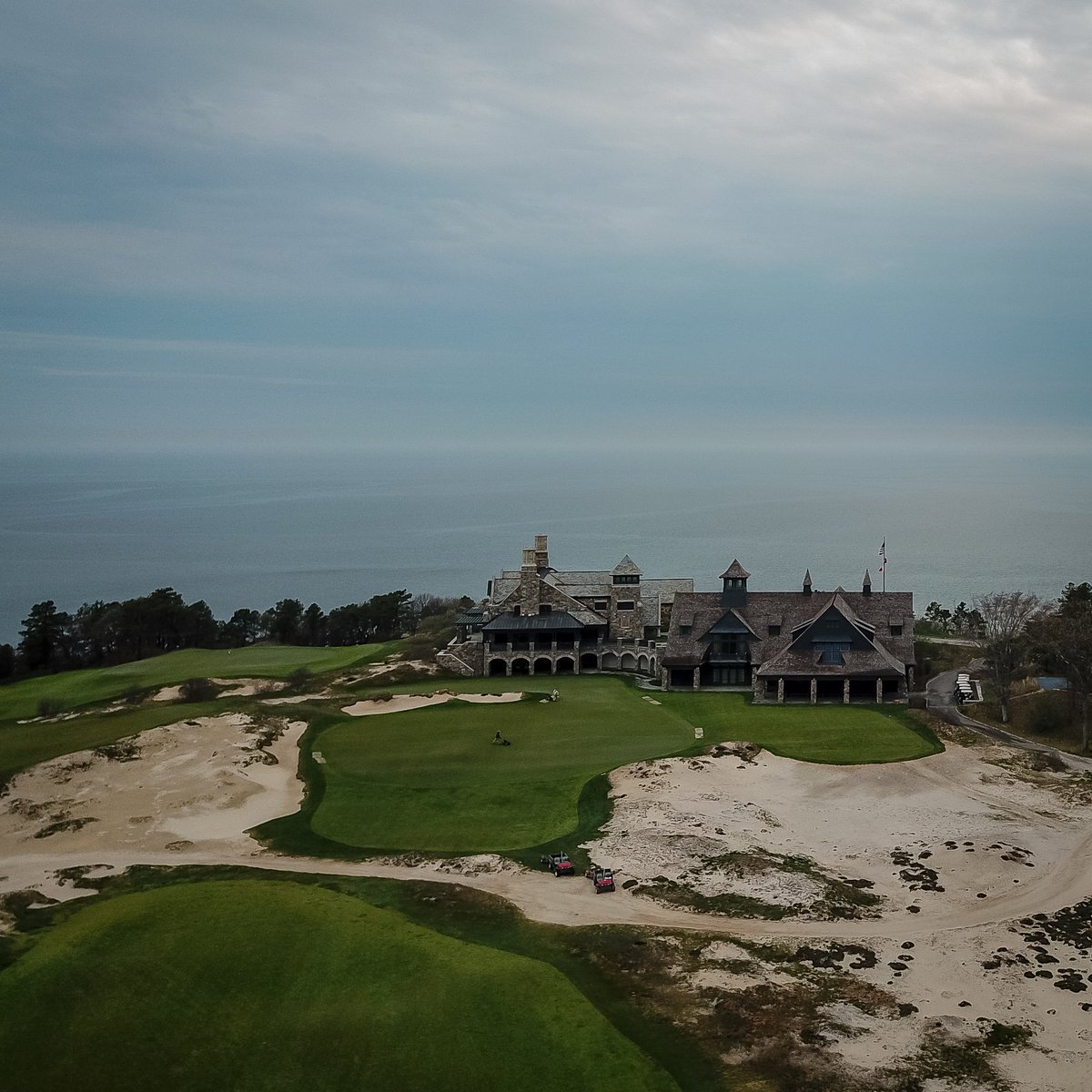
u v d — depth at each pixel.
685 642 126.62
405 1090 45.12
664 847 71.94
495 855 71.44
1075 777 87.12
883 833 74.94
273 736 99.56
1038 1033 49.50
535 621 136.88
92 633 187.00
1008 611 119.44
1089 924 60.44
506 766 90.75
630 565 142.12
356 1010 50.88
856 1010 51.44
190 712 107.88
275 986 53.25
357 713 111.75
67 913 63.88
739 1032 49.44
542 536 149.50
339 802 83.31
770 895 64.31
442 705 113.94
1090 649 99.12
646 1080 45.69
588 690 122.88
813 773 88.19
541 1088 45.25
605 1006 51.81
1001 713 107.19
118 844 76.06
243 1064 46.94
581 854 71.69
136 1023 50.12
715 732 100.94
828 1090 45.00
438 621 182.75
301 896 64.56
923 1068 46.62
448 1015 50.44
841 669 115.00
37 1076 46.41
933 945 58.09
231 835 77.44
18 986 53.56
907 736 98.81
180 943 57.88
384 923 60.56
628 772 87.31
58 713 118.38
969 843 72.06
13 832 79.38
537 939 58.84
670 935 59.25
